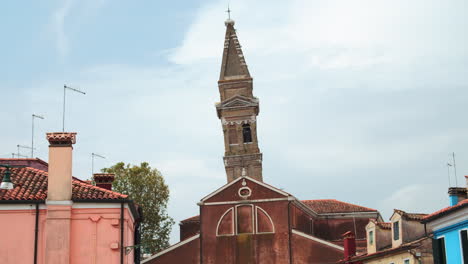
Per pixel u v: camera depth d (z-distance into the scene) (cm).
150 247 8206
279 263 6850
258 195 7062
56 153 3500
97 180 4516
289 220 6962
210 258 6925
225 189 7119
